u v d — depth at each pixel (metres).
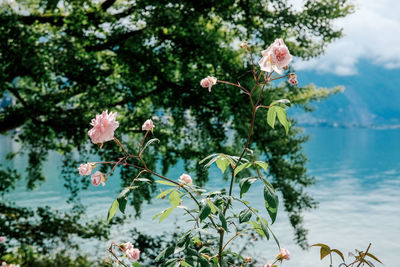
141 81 10.17
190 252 1.79
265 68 1.83
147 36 9.63
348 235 28.56
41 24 8.71
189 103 10.20
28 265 8.75
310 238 26.95
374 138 194.50
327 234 28.50
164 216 1.89
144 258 9.80
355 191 47.09
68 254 9.81
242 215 1.74
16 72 8.24
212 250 2.03
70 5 8.84
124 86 10.56
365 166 73.56
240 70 9.52
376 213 36.03
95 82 9.27
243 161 1.93
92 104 9.55
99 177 1.87
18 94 9.15
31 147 10.12
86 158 9.84
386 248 26.20
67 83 9.04
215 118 10.62
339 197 43.03
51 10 8.59
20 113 8.73
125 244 2.23
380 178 58.53
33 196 32.31
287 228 27.16
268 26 10.42
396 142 158.50
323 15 10.20
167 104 10.73
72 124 8.80
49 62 8.05
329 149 116.00
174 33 9.87
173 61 10.34
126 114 10.62
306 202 11.21
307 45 10.80
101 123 1.77
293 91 11.18
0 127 9.23
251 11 10.31
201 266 1.75
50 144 10.25
